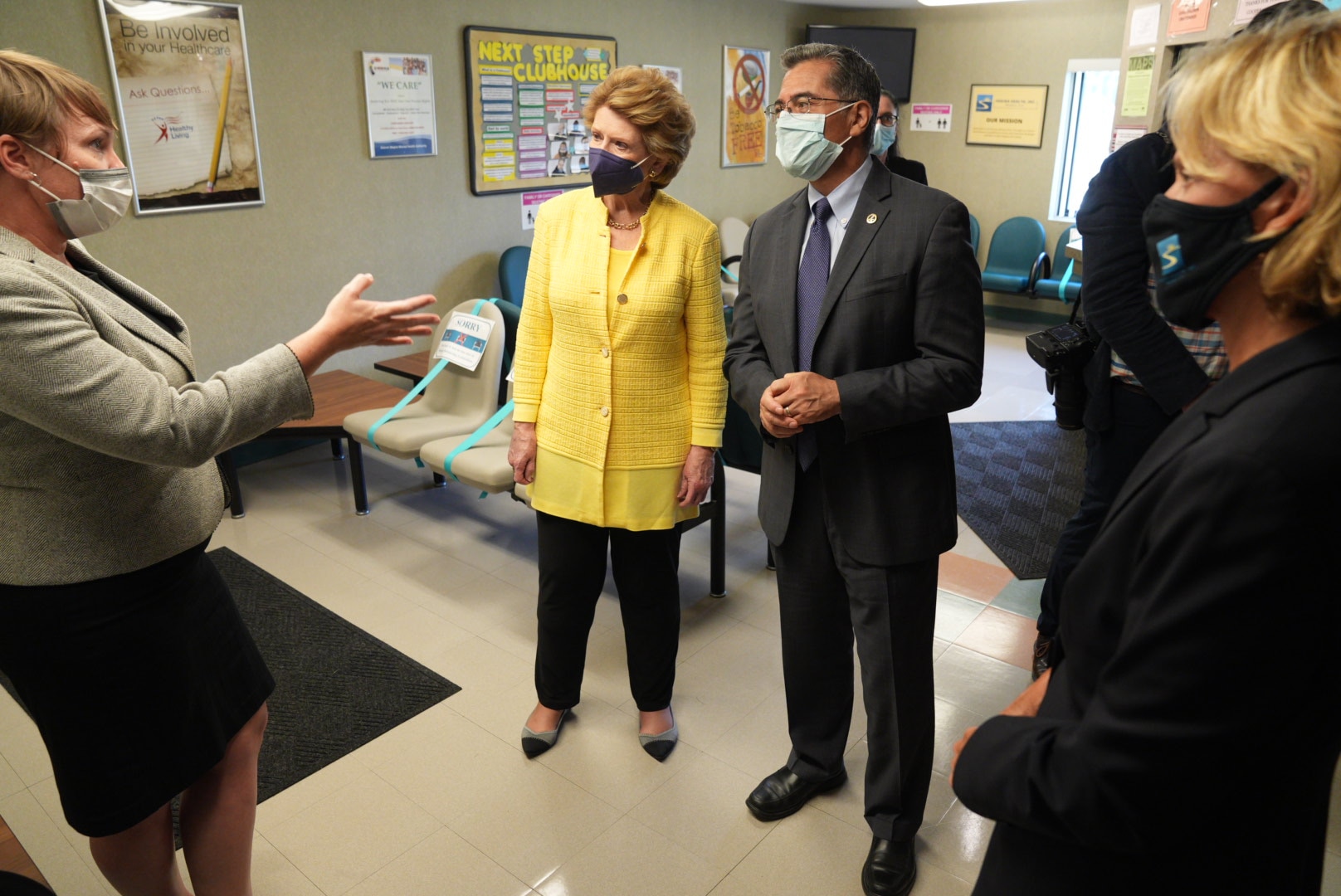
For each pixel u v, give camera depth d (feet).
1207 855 2.61
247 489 13.50
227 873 5.26
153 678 4.51
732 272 22.47
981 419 16.72
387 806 7.04
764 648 9.27
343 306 4.42
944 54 24.52
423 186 16.12
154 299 4.75
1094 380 7.16
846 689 6.68
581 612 7.26
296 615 9.80
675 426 6.73
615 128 5.99
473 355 11.89
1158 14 11.84
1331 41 2.13
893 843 6.13
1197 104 2.32
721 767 7.47
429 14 15.48
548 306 6.84
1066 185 23.91
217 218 13.42
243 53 13.16
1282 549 2.12
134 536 4.32
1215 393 2.44
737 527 12.17
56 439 4.02
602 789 7.22
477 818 6.91
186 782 4.75
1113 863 2.73
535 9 17.24
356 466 12.36
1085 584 2.76
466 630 9.62
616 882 6.30
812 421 5.26
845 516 5.65
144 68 12.17
